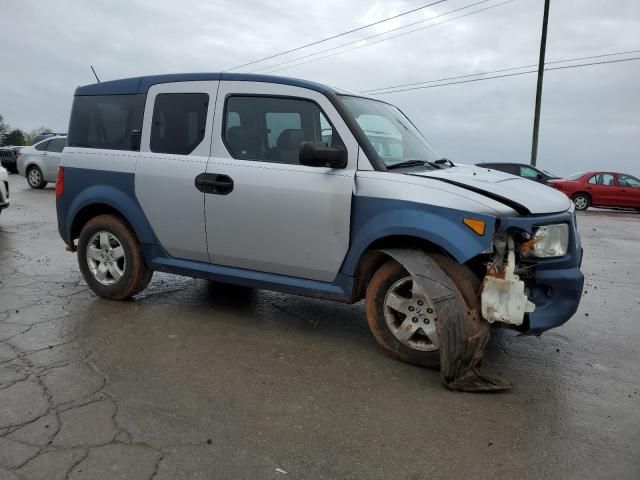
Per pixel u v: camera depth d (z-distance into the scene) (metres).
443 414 3.23
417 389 3.55
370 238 3.86
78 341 4.17
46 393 3.31
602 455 2.86
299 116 4.28
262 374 3.70
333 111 4.14
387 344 3.96
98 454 2.70
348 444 2.88
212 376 3.64
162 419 3.05
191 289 5.71
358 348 4.22
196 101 4.65
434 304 3.51
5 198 9.23
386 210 3.81
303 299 5.47
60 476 2.51
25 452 2.69
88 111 5.24
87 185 5.11
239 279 4.52
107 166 4.99
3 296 5.30
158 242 4.83
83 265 5.25
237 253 4.47
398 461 2.75
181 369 3.73
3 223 10.27
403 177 3.87
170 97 4.77
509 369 3.98
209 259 4.66
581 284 3.77
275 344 4.25
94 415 3.07
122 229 4.99
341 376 3.71
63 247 8.00
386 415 3.20
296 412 3.20
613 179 20.36
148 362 3.83
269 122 4.38
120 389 3.40
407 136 4.78
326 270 4.14
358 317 4.97
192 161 4.58
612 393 3.62
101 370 3.67
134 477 2.53
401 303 3.86
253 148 4.41
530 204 3.75
